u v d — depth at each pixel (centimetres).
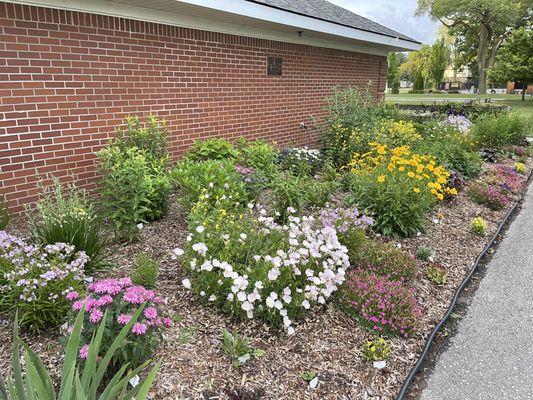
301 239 362
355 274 354
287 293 284
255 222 373
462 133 917
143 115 566
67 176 493
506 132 1005
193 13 582
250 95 745
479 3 3288
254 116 763
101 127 518
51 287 271
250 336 284
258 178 521
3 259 288
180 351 260
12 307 271
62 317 270
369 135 777
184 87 617
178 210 486
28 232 397
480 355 296
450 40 4656
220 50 666
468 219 555
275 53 786
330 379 255
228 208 430
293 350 276
